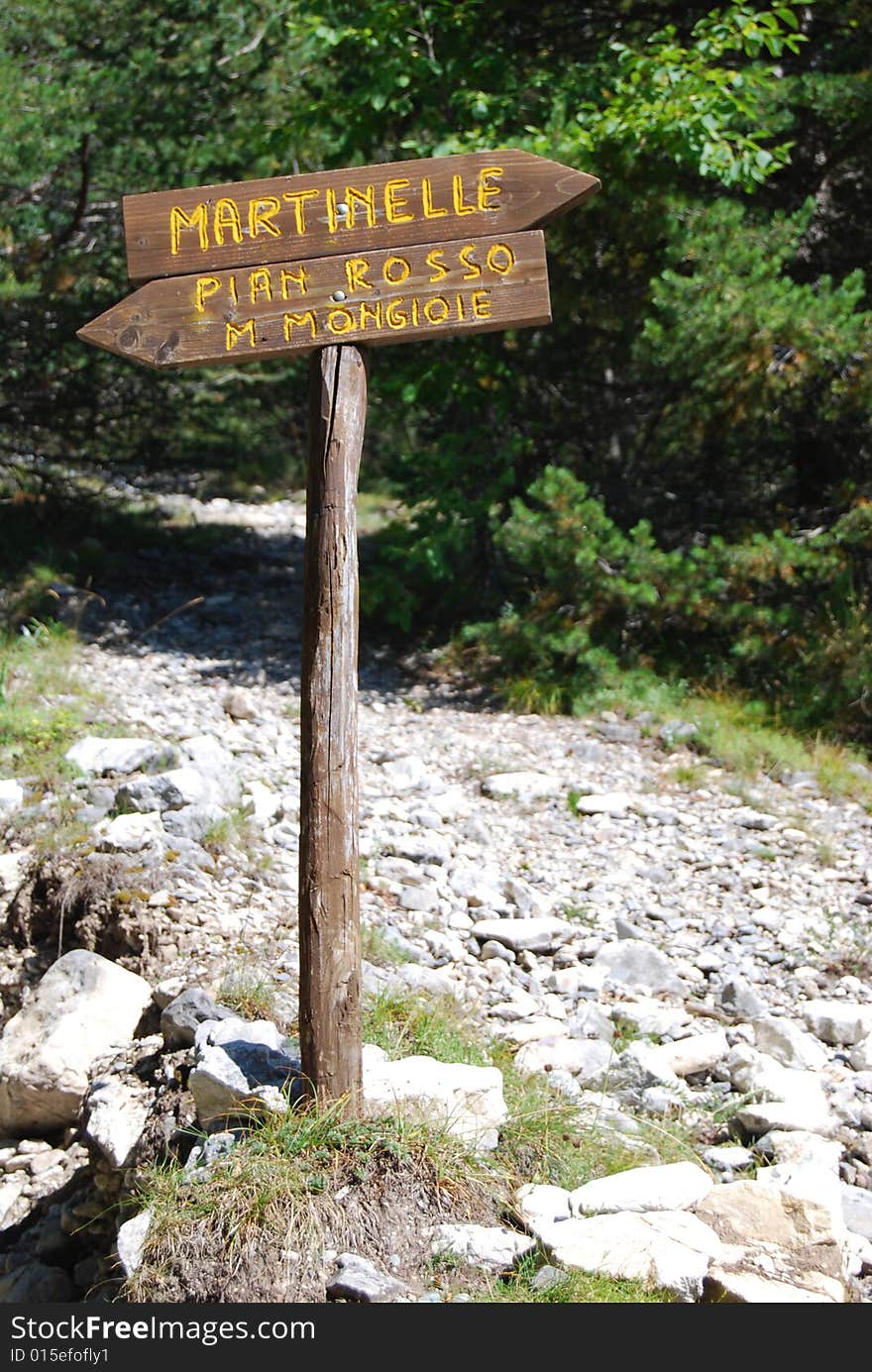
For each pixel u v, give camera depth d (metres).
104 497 13.54
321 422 4.19
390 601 11.54
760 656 9.74
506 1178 4.08
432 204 4.17
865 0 10.36
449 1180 3.92
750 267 9.53
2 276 11.89
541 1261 3.71
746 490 11.16
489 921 6.39
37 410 12.65
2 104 11.36
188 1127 4.20
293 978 5.29
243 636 11.02
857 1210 4.35
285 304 4.20
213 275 4.22
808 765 8.91
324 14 10.59
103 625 10.81
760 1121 4.84
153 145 12.30
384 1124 4.02
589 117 9.62
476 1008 5.58
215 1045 4.39
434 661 10.77
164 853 6.23
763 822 8.05
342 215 4.19
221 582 12.51
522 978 5.99
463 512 10.72
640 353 10.02
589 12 11.49
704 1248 3.73
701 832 7.93
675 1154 4.62
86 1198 4.59
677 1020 5.68
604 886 7.12
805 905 7.06
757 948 6.53
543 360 11.31
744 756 8.93
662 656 10.30
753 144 9.36
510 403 11.15
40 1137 5.21
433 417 12.27
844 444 10.57
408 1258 3.71
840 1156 4.74
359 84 10.66
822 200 11.11
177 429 13.56
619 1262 3.64
